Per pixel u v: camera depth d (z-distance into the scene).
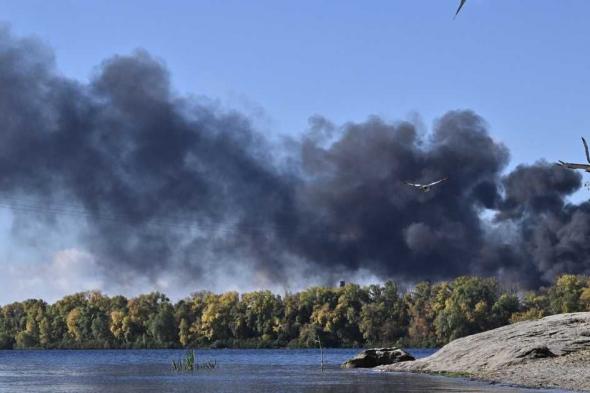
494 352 97.94
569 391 72.00
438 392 72.88
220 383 96.81
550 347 94.75
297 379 101.19
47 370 144.50
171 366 161.25
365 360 120.81
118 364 177.62
